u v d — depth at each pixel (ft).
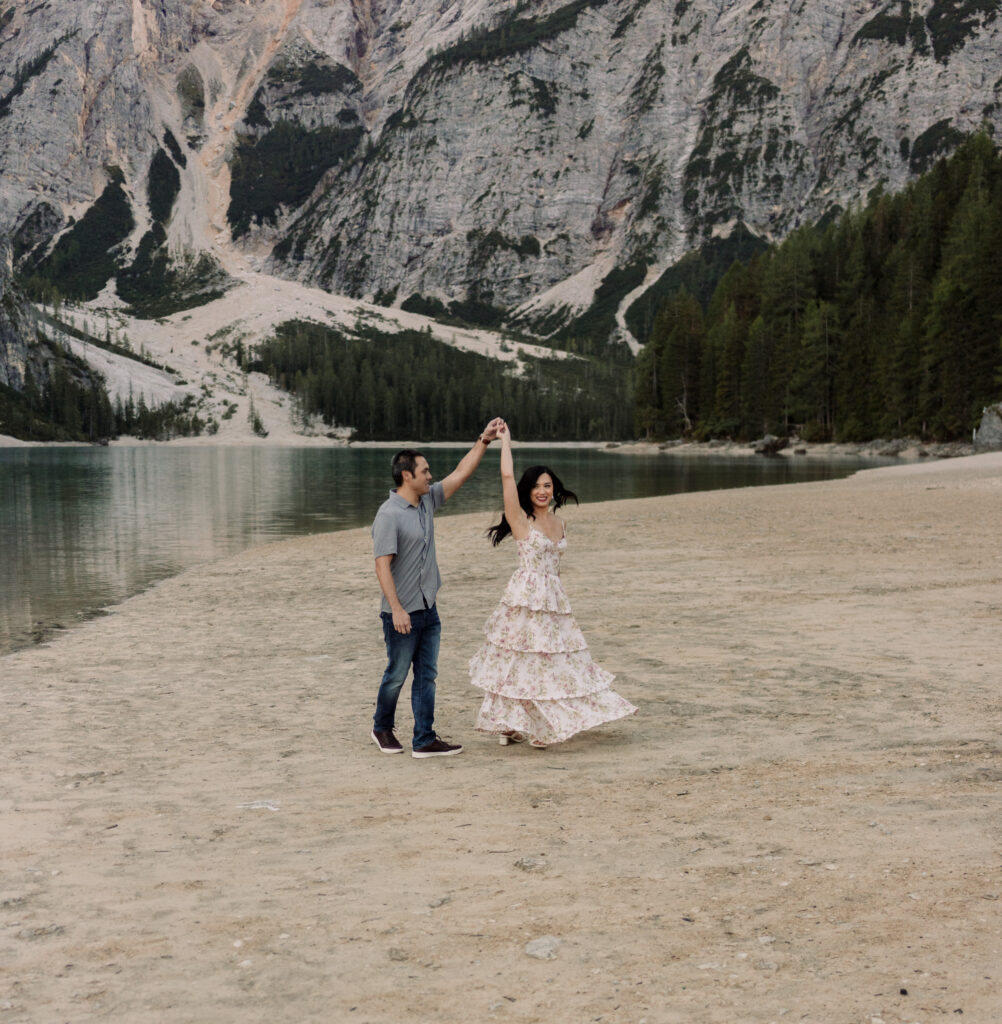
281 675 28.99
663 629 33.17
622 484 163.63
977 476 125.80
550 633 19.52
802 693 22.93
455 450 570.05
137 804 16.48
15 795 17.28
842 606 35.99
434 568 19.93
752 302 416.87
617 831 13.55
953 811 13.32
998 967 8.65
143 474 227.40
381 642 34.30
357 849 13.47
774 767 16.66
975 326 251.19
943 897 10.30
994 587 38.45
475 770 18.08
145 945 10.48
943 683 23.00
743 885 11.12
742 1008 8.29
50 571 60.85
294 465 299.38
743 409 365.61
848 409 316.40
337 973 9.56
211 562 65.00
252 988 9.34
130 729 22.68
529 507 20.24
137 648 34.68
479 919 10.69
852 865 11.47
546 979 9.12
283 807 15.94
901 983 8.51
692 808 14.43
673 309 435.12
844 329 336.49
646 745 19.06
